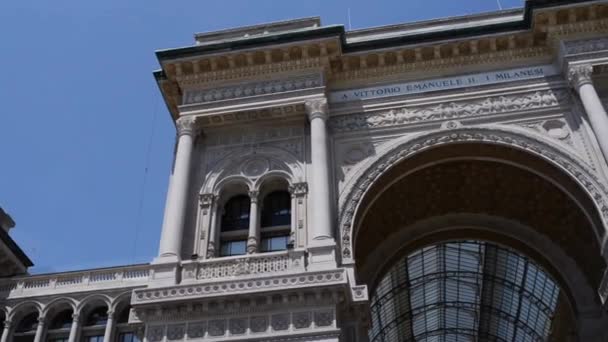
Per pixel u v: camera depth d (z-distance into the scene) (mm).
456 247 48938
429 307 59219
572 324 38938
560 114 33156
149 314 26859
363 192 31672
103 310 33312
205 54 35531
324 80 35125
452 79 35188
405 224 38062
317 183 30656
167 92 37219
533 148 32000
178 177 32219
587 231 33375
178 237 29953
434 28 37656
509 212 37312
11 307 33344
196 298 26656
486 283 54281
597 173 30391
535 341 58469
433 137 33094
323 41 34844
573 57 33281
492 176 34969
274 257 28641
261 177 32750
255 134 34781
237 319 26531
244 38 36594
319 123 33062
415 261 50156
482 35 34969
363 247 36000
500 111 33688
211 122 34875
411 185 35188
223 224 32594
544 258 37594
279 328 25953
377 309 54531
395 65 35781
